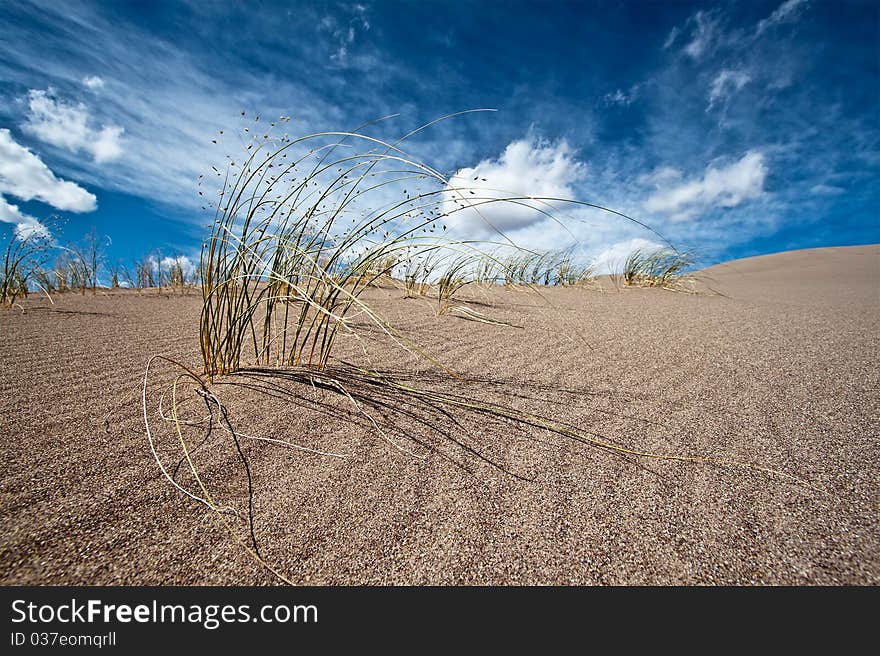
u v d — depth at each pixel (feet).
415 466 3.26
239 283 4.81
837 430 3.81
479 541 2.55
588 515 2.76
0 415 3.67
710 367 5.57
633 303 11.68
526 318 8.61
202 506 2.74
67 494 2.75
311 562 2.40
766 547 2.48
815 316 9.20
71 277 13.26
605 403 4.42
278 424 3.76
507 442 3.63
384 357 5.73
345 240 5.02
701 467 3.26
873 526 2.62
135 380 4.59
